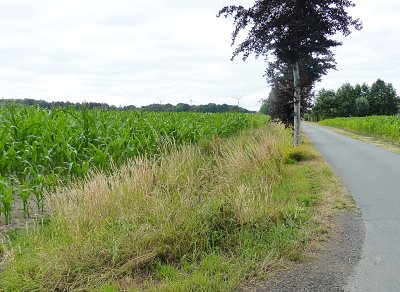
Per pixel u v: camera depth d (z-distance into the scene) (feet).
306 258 15.39
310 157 43.06
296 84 46.93
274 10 42.98
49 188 22.34
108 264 14.12
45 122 29.58
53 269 13.17
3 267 14.15
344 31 43.34
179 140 40.27
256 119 112.37
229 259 15.12
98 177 21.71
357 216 21.08
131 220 17.04
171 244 15.56
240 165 29.40
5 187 21.36
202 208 18.29
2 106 37.19
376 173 34.50
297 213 20.39
